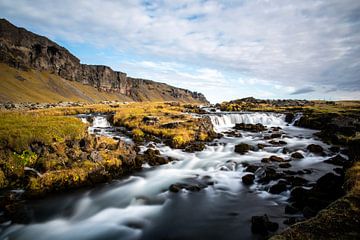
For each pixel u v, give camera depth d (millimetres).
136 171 27297
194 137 43594
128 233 15859
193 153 35219
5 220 17281
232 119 70250
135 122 54656
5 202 18891
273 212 17297
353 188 13438
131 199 20656
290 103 122938
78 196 20922
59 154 24828
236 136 49188
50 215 18094
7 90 182250
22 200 19688
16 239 15367
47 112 79125
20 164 23406
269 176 23359
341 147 39000
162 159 30406
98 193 21609
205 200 20297
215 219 17188
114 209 19094
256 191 21562
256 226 14898
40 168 23141
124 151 29281
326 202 15234
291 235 10164
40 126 30516
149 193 21781
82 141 28312
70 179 21984
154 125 49594
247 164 29094
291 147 38656
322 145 40781
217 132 53125
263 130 57656
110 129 52875
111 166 25438
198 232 15602
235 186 23016
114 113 76125
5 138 25141
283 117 75188
